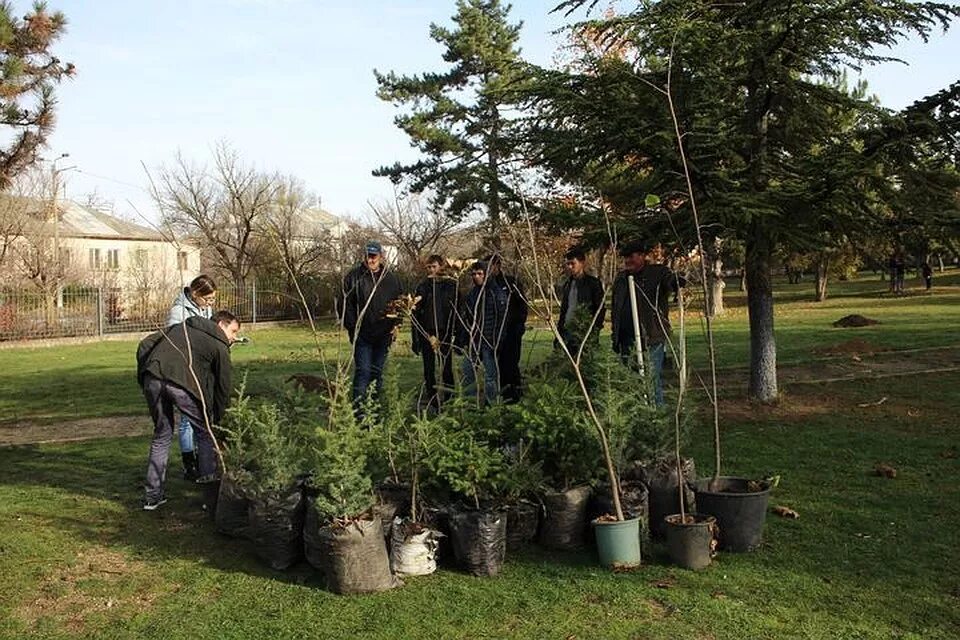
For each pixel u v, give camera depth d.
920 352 13.55
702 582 4.31
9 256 31.67
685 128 8.31
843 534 4.99
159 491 5.97
